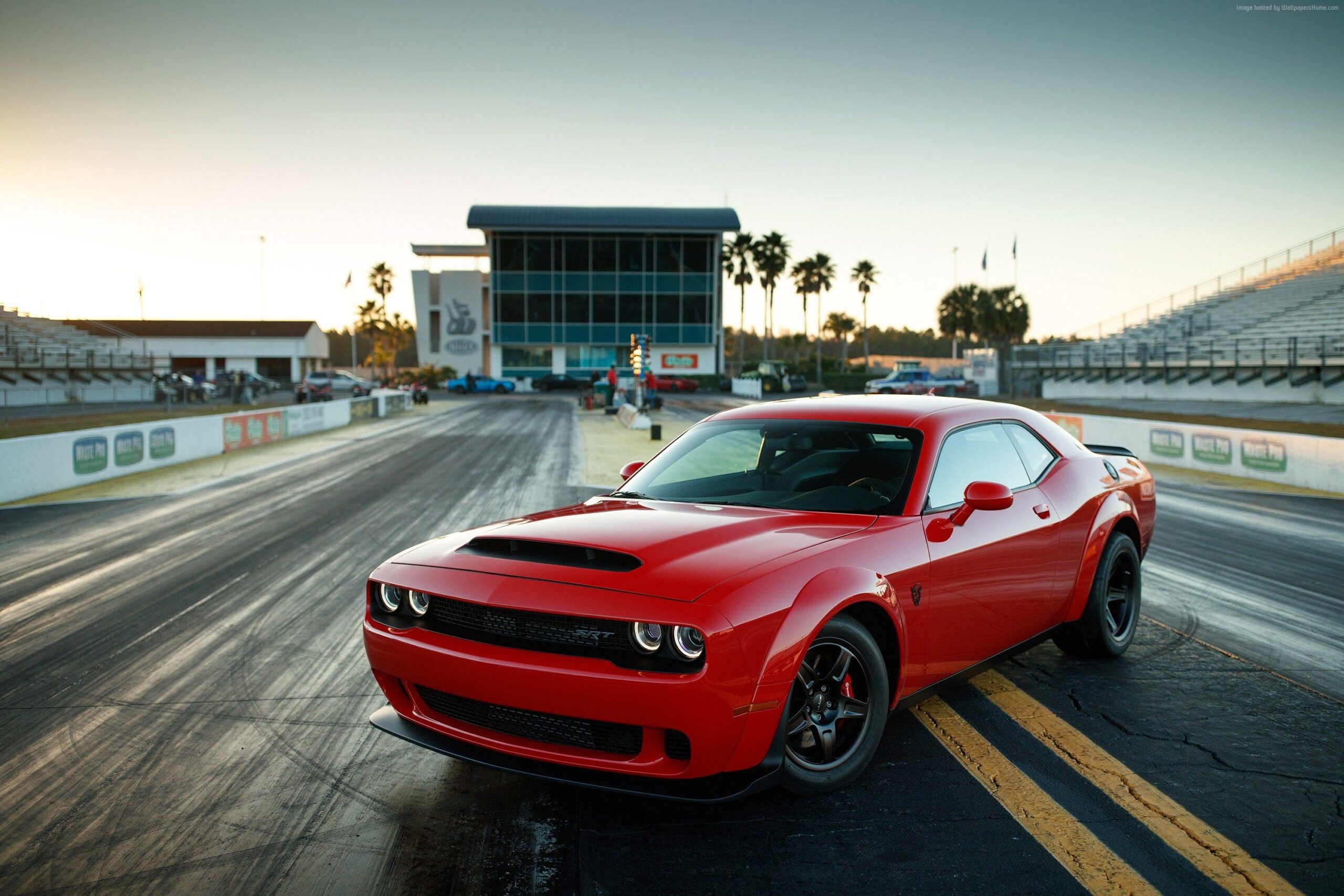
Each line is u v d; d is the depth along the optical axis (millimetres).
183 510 10477
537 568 2766
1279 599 6027
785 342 125750
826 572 2789
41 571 7113
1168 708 3926
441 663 2721
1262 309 40781
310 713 3988
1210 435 14469
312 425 24266
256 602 6082
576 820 2916
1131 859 2625
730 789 2510
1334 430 20844
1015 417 4215
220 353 72062
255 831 2850
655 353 62844
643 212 62312
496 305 61656
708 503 3482
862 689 3008
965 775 3227
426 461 16516
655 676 2422
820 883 2492
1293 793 3076
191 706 4078
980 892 2438
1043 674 4398
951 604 3293
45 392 40312
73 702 4129
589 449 19078
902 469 3424
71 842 2781
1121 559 4605
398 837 2801
